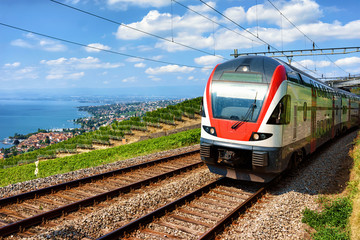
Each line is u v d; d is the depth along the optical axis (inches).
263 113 337.7
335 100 749.3
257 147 336.2
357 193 336.2
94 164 633.6
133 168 487.2
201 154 373.4
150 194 331.3
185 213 293.1
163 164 537.3
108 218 272.8
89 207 315.9
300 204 316.8
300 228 263.0
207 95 378.0
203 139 373.7
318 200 332.5
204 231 253.4
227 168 369.4
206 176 419.8
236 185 391.2
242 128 343.3
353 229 251.9
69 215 293.1
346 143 755.4
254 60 376.8
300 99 418.0
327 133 647.1
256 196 337.4
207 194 348.8
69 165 684.1
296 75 419.8
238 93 357.1
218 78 379.6
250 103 346.6
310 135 485.4
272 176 350.6
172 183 377.7
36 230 258.8
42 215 275.1
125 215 284.0
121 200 340.5
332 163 513.0
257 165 334.6
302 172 453.4
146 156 623.5
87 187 389.4
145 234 247.6
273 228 253.1
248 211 299.0
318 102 542.6
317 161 535.5
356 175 406.9
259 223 257.6
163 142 874.1
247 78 359.9
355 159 503.2
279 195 347.9
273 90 343.0
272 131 336.2
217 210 299.9
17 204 323.3
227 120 353.1
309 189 370.0
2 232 244.8
